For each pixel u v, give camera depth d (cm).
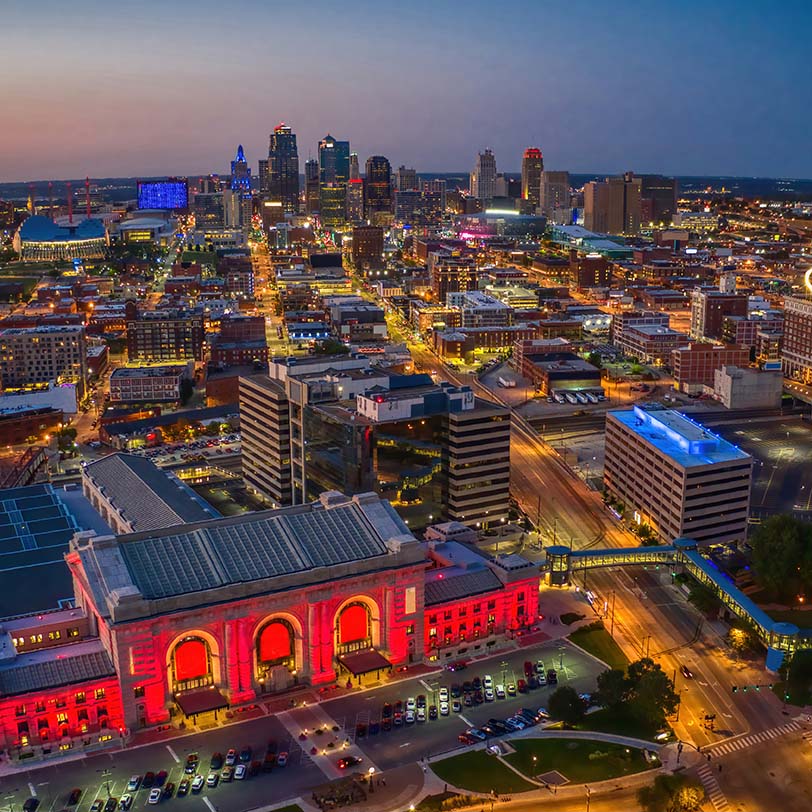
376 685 19775
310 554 19962
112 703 18012
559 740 17900
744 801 16250
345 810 15812
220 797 16200
